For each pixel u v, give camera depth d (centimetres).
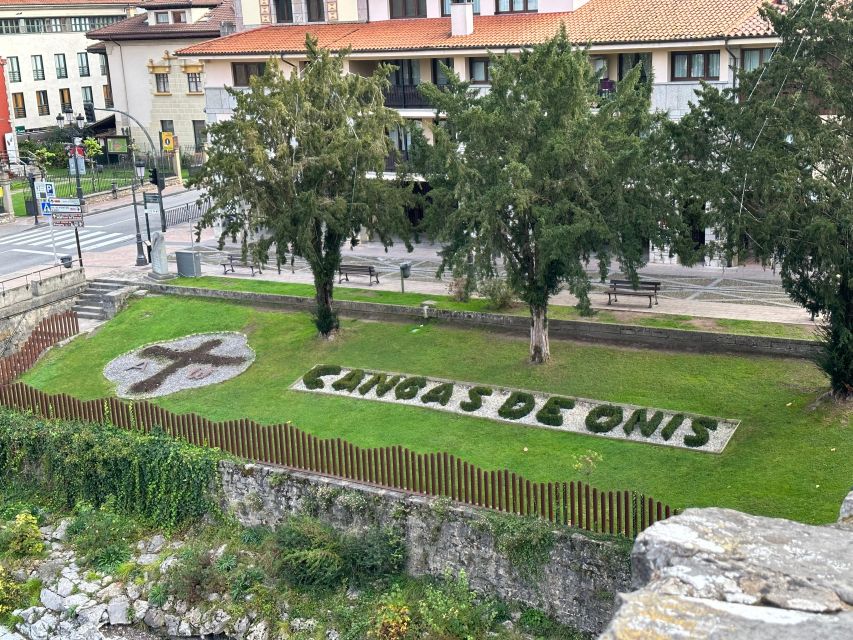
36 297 4238
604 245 2930
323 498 2480
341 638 2214
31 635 2475
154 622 2434
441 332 3600
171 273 4591
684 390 2925
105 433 2892
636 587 1055
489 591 2252
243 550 2556
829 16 2816
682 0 4356
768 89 2662
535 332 3195
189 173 7150
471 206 2895
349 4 5247
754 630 850
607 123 2991
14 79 8769
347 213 3416
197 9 7744
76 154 6322
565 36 2983
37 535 2759
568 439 2723
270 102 3303
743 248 2673
